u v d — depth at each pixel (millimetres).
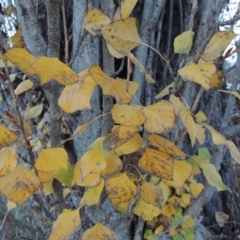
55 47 355
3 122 500
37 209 647
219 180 471
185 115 365
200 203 651
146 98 617
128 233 640
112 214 533
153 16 540
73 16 524
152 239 603
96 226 410
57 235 377
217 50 354
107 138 348
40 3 534
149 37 577
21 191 344
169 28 640
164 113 344
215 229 918
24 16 443
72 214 396
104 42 381
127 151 387
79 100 339
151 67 620
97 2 521
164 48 658
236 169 827
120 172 448
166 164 368
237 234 834
